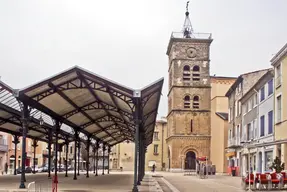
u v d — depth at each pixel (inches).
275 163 1143.0
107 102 1039.0
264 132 1487.5
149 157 3319.4
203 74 2851.9
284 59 1259.2
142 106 816.3
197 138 2778.1
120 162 3292.3
